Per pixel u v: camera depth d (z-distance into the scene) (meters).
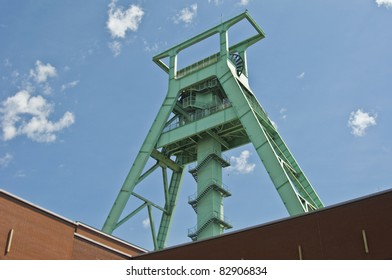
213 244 29.88
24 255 27.81
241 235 29.08
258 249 28.02
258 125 44.16
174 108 53.00
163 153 53.78
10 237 27.52
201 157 49.34
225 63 50.25
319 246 26.16
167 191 53.81
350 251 25.11
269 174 41.25
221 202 47.12
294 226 27.48
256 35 53.56
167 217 53.62
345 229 25.77
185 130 50.41
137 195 49.34
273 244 27.64
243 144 51.28
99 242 34.91
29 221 28.92
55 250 29.64
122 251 36.59
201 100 52.47
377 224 24.94
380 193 25.53
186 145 52.66
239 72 52.19
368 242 24.77
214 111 49.78
